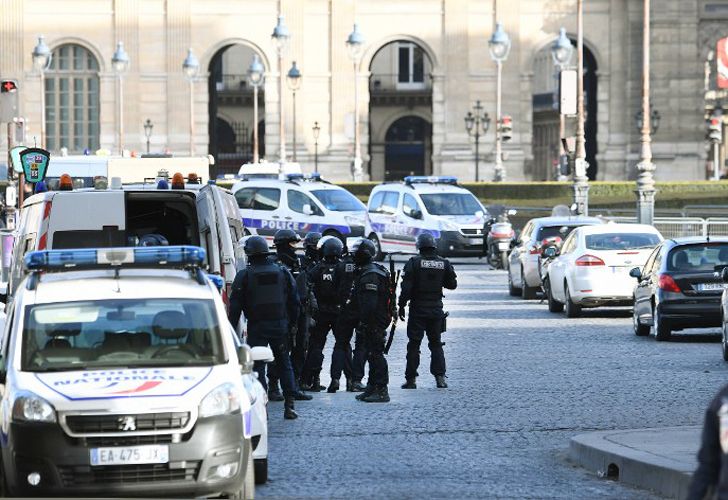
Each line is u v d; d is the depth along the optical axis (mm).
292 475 48250
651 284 90750
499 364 78625
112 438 39281
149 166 131125
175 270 45062
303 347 68062
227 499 41438
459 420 60000
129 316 43062
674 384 69500
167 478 39469
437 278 69562
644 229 108000
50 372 41281
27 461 39156
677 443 50094
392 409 63312
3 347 44031
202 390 40281
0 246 110250
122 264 45031
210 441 39781
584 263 105000
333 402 65875
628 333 95562
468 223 168125
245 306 60781
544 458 51500
